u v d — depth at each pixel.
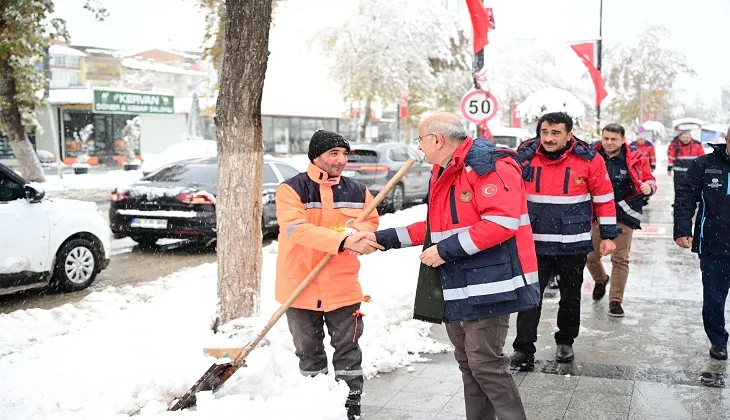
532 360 5.10
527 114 19.38
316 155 3.92
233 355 4.52
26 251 7.42
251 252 5.21
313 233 3.73
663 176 32.06
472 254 3.37
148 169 21.42
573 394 4.56
